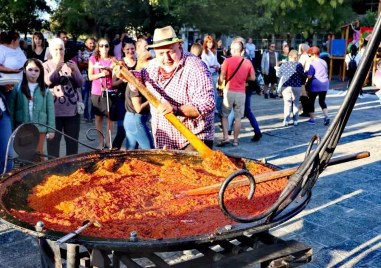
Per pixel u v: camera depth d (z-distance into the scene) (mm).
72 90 5078
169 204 2189
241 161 2818
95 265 2131
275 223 1849
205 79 3020
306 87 8633
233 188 2312
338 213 4316
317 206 4484
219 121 8844
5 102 4281
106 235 1763
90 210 2043
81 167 2738
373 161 6125
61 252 2312
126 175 2623
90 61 5906
